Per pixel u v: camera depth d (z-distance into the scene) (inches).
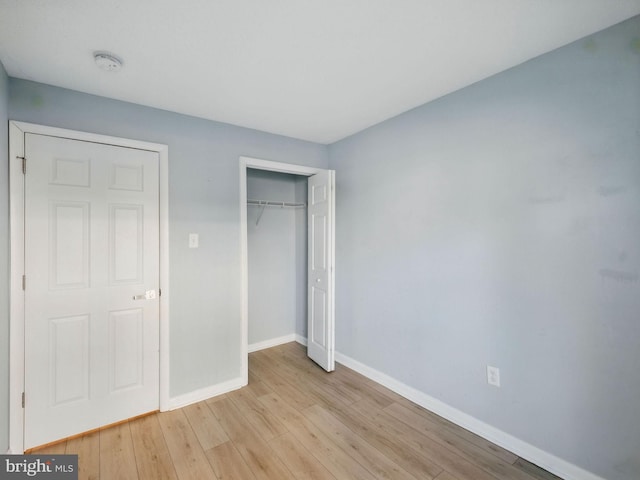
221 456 70.2
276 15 51.8
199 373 94.0
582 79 59.5
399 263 96.8
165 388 87.8
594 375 58.7
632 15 53.2
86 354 77.7
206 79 72.9
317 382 105.7
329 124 103.0
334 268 115.9
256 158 106.8
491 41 60.0
